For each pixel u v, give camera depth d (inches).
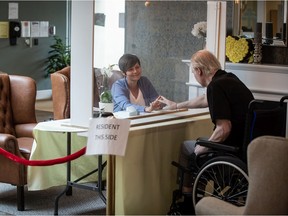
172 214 154.0
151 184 156.1
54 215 165.9
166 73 174.7
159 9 172.6
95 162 179.9
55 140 167.6
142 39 167.6
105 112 156.1
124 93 162.2
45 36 382.9
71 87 157.8
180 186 151.9
